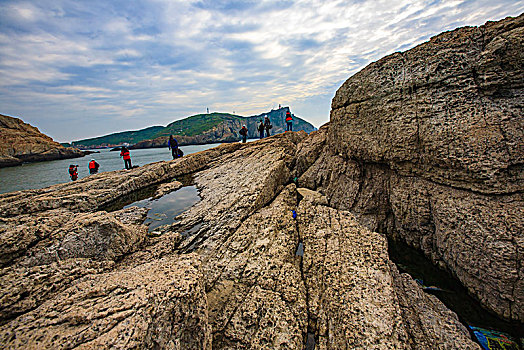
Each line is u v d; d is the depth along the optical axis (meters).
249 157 21.17
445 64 9.86
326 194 16.00
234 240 10.62
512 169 8.12
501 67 8.72
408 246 11.52
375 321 6.47
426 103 10.24
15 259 6.94
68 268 6.58
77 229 8.20
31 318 4.43
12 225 7.87
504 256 7.48
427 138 10.10
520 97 8.40
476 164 8.62
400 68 11.28
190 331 5.17
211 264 9.16
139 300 4.69
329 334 6.69
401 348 5.86
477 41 9.44
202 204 14.68
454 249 9.00
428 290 8.70
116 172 21.89
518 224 7.54
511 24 8.85
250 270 8.75
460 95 9.45
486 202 8.43
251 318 6.98
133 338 4.08
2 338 3.99
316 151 20.28
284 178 17.66
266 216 12.30
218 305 7.45
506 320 7.36
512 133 8.24
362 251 9.15
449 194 9.62
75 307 4.61
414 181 11.27
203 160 25.66
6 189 26.89
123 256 8.95
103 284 5.33
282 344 6.39
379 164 13.25
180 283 5.38
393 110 11.41
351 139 13.98
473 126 8.94
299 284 8.46
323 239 10.48
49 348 3.78
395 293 7.35
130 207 14.82
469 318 7.60
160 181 21.34
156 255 9.19
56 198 12.77
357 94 13.37
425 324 6.81
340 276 8.25
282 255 9.72
